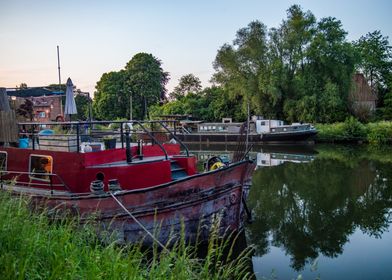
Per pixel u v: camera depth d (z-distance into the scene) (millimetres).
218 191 7910
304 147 32406
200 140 37094
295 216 11070
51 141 9203
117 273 3885
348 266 7449
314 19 41750
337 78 40188
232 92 45219
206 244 7789
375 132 34062
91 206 7207
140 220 7297
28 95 22016
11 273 3240
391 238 9016
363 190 14289
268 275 7082
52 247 4145
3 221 4164
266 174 18453
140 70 67125
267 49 43188
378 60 55281
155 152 9492
